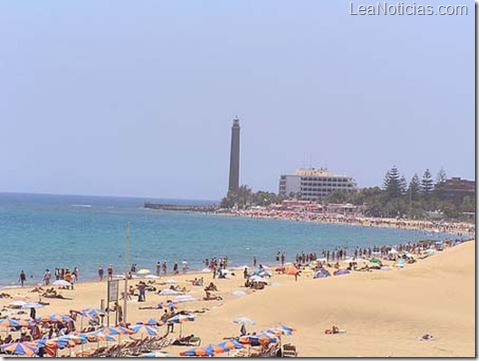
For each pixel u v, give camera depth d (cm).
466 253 6738
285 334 4500
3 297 6938
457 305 5628
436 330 5003
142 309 6175
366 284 5950
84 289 7669
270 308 5453
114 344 4397
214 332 4916
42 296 7044
